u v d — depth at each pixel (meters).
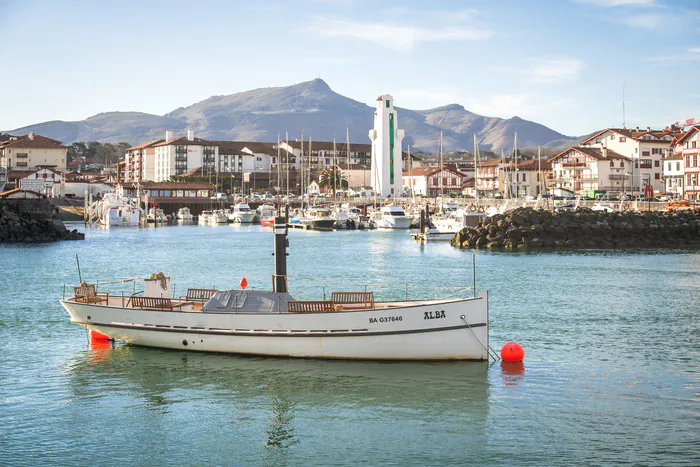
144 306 39.88
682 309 53.38
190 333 38.25
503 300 57.81
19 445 27.48
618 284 67.06
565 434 27.83
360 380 33.94
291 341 36.59
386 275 75.75
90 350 40.31
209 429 28.95
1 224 134.75
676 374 35.56
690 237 114.50
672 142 167.62
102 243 130.38
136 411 30.98
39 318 50.56
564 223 112.75
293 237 144.00
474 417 29.66
